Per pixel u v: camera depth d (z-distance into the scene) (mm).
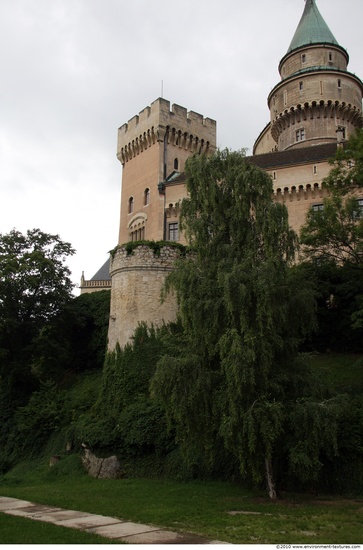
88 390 36219
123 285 34125
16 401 38000
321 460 22391
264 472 22031
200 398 21078
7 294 38469
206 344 22125
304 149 51438
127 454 27875
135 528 15047
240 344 19891
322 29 63469
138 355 31875
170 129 59031
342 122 58344
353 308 33750
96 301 43875
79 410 34062
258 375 20750
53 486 25375
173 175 58344
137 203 59281
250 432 19188
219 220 23844
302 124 59000
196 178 24312
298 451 19531
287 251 23312
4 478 30234
